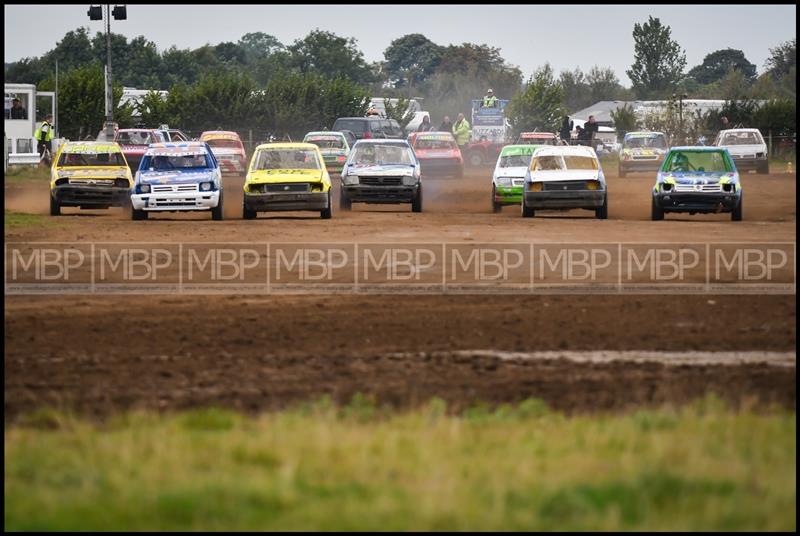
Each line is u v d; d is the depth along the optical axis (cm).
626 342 4897
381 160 11006
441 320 5331
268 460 3064
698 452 3062
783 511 2645
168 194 9706
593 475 2919
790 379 4209
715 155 10269
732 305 5703
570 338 4969
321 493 2797
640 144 17625
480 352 4709
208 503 2697
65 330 5103
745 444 3191
